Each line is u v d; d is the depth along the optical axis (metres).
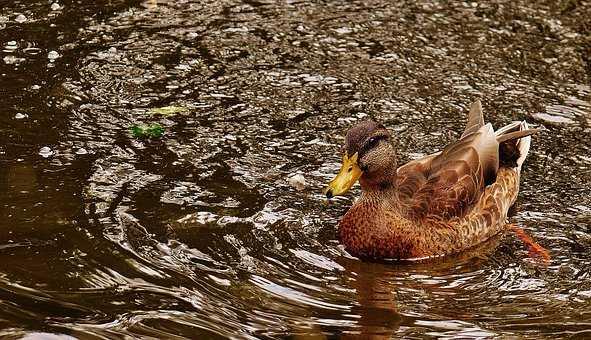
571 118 13.69
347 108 13.77
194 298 9.61
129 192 11.45
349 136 10.85
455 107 13.91
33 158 12.04
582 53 15.52
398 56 15.27
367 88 14.34
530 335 9.26
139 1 16.67
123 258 10.18
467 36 15.92
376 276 10.45
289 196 11.68
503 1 17.08
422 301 9.92
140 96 13.79
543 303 9.88
